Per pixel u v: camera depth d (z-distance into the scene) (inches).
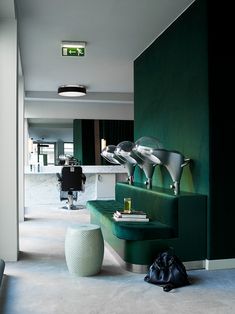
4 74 162.9
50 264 157.4
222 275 142.7
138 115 248.7
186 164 164.9
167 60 195.9
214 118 151.5
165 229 147.0
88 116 378.6
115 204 226.1
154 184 216.1
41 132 370.6
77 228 145.3
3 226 161.8
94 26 194.7
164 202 155.1
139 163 200.8
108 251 181.9
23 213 268.1
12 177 162.2
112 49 234.2
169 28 193.6
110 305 113.0
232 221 152.9
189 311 108.9
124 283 133.3
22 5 167.8
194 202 150.5
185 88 173.3
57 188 372.2
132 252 146.6
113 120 382.9
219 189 151.3
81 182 329.7
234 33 155.3
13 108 162.9
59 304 113.6
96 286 130.0
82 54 222.4
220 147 151.9
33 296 120.2
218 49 152.9
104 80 320.8
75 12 176.4
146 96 231.8
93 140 378.3
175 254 147.6
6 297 119.3
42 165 364.8
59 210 323.9
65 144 373.7
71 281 135.3
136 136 252.7
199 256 150.9
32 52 239.5
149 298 118.7
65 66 274.8
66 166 330.0
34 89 357.4
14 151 162.6
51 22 188.7
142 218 161.0
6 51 163.2
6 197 162.1
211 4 152.6
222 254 151.6
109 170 378.6
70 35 208.7
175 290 125.9
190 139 167.8
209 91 151.4
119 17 182.7
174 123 186.5
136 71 255.1
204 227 151.6
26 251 179.9
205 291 125.1
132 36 210.2
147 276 134.9
